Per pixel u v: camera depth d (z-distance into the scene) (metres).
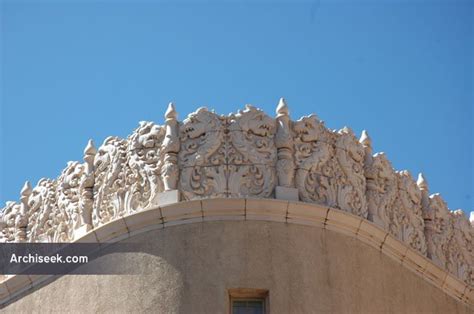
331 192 25.20
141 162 25.19
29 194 28.39
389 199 26.20
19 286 26.14
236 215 24.55
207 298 23.95
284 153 25.00
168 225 24.59
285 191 24.73
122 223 24.80
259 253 24.31
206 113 25.22
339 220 24.97
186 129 25.17
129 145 25.56
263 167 24.86
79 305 24.84
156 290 24.14
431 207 27.23
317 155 25.22
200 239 24.41
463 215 28.09
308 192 24.97
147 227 24.70
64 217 26.69
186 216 24.56
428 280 26.17
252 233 24.45
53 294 25.47
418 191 27.14
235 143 24.94
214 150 24.92
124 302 24.28
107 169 25.88
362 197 25.69
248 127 25.09
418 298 25.75
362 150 26.14
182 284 24.09
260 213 24.56
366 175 26.09
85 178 26.17
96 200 25.86
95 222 25.73
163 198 24.64
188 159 24.92
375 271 25.20
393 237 25.66
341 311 24.36
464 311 26.55
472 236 28.17
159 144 25.20
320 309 24.20
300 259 24.44
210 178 24.75
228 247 24.33
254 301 24.25
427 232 27.02
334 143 25.73
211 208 24.52
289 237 24.53
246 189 24.72
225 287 24.05
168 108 25.34
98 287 24.73
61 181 27.08
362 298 24.75
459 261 27.47
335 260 24.73
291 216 24.66
